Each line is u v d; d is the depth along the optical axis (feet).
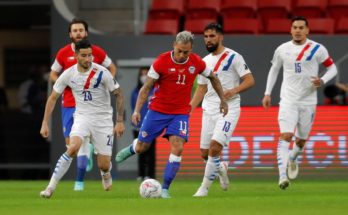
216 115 138.51
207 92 139.54
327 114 203.92
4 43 295.89
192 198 123.65
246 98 214.69
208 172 132.05
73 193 143.23
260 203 112.37
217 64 137.28
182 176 202.90
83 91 129.80
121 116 129.90
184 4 252.21
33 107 260.01
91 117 131.13
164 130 131.03
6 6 234.17
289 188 158.20
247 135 204.03
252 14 242.37
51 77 152.56
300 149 161.07
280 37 214.48
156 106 125.29
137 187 167.12
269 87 153.69
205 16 242.99
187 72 123.54
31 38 295.69
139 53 215.72
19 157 252.62
